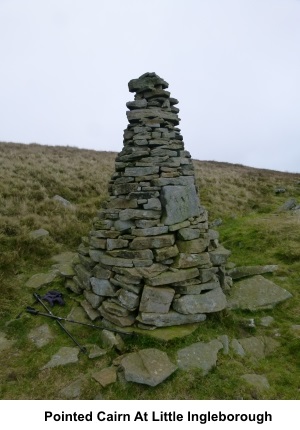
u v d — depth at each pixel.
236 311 5.90
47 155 22.67
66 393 3.89
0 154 19.33
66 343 4.98
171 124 6.21
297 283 7.05
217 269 5.64
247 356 4.66
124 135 6.06
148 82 6.00
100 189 16.14
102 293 5.48
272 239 9.57
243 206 16.78
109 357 4.52
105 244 5.68
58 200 12.92
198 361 4.32
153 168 5.53
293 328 5.37
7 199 11.70
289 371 4.38
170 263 5.36
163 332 4.79
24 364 4.51
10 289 6.62
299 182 24.31
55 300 6.16
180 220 5.62
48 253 8.88
